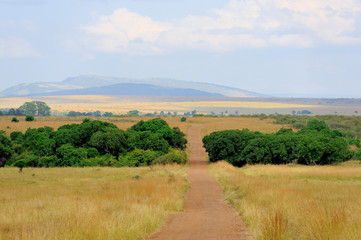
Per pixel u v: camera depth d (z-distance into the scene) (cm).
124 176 5000
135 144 7525
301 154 6612
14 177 4784
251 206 2331
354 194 2948
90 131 7406
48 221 1938
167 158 7031
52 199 2814
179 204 2802
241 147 7238
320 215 1639
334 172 5025
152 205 2420
